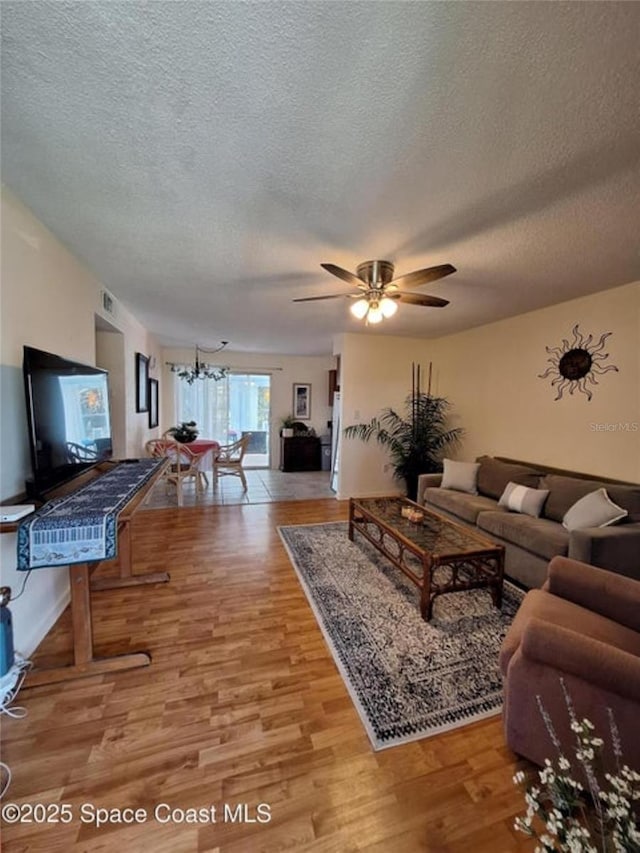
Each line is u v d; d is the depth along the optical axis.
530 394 3.68
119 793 1.18
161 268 2.63
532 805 0.77
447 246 2.17
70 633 1.98
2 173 1.57
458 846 1.06
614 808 0.70
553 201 1.68
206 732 1.40
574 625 1.40
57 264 2.18
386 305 2.41
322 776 1.25
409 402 5.17
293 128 1.28
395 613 2.22
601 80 1.05
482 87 1.08
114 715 1.46
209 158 1.46
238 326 4.63
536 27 0.91
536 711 1.23
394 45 0.97
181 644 1.91
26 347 1.64
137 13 0.90
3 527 1.44
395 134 1.29
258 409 7.51
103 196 1.74
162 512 4.26
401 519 2.86
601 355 3.00
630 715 1.07
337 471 5.12
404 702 1.55
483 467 3.79
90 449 2.43
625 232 1.97
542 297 3.16
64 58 1.02
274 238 2.13
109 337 3.69
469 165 1.45
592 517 2.48
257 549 3.19
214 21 0.92
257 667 1.75
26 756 1.29
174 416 6.88
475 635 2.02
